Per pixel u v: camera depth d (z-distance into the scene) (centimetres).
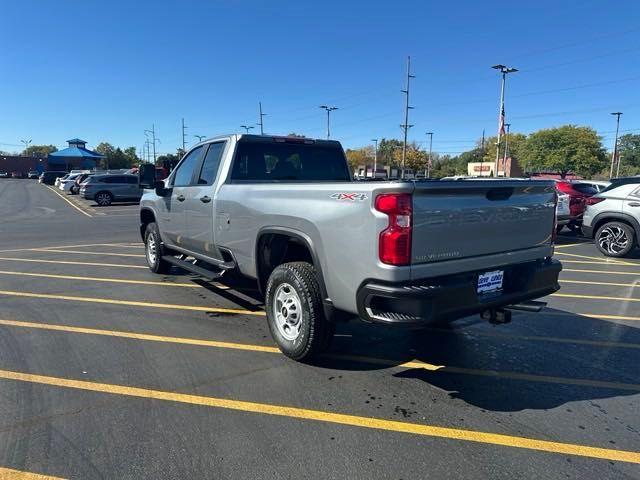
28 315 573
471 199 375
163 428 325
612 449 307
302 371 421
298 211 413
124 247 1166
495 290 401
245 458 292
